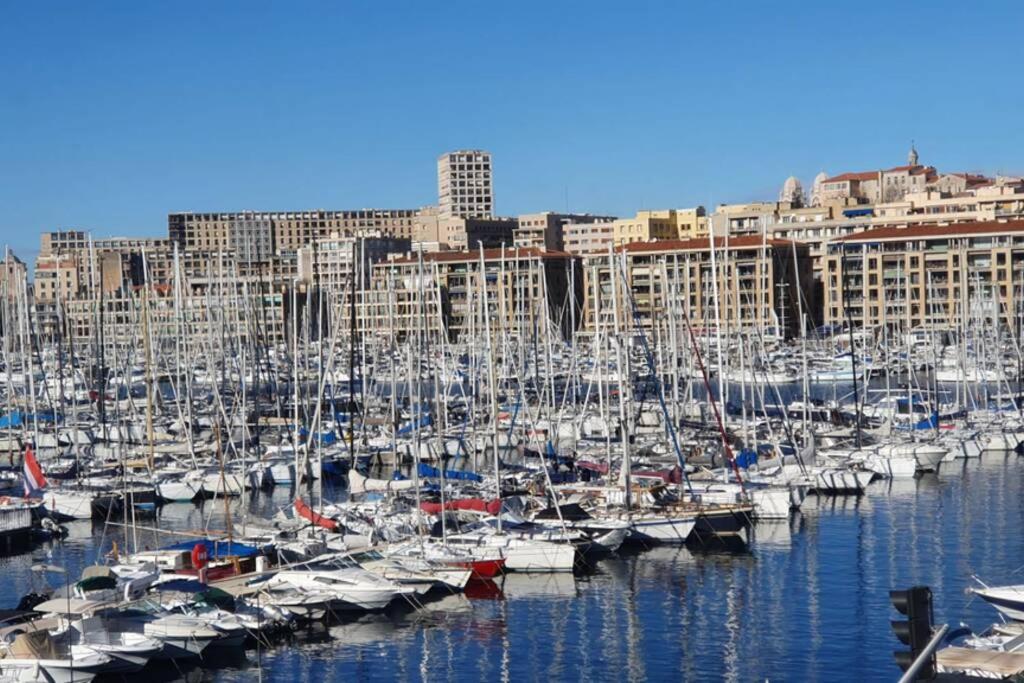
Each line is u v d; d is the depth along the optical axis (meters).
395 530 85.38
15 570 84.12
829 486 109.12
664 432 125.62
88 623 61.56
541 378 162.50
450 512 86.94
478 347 169.88
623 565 83.81
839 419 142.12
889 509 102.12
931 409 148.25
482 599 76.00
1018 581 77.62
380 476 118.06
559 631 69.38
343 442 127.62
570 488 95.75
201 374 184.88
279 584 72.06
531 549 81.38
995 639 55.22
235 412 137.62
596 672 62.91
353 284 112.94
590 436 131.38
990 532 92.44
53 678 58.69
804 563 83.56
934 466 120.25
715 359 188.75
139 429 136.50
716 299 118.69
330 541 82.56
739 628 69.38
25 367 141.88
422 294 109.31
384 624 71.06
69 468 112.75
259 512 103.62
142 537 93.31
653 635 68.50
